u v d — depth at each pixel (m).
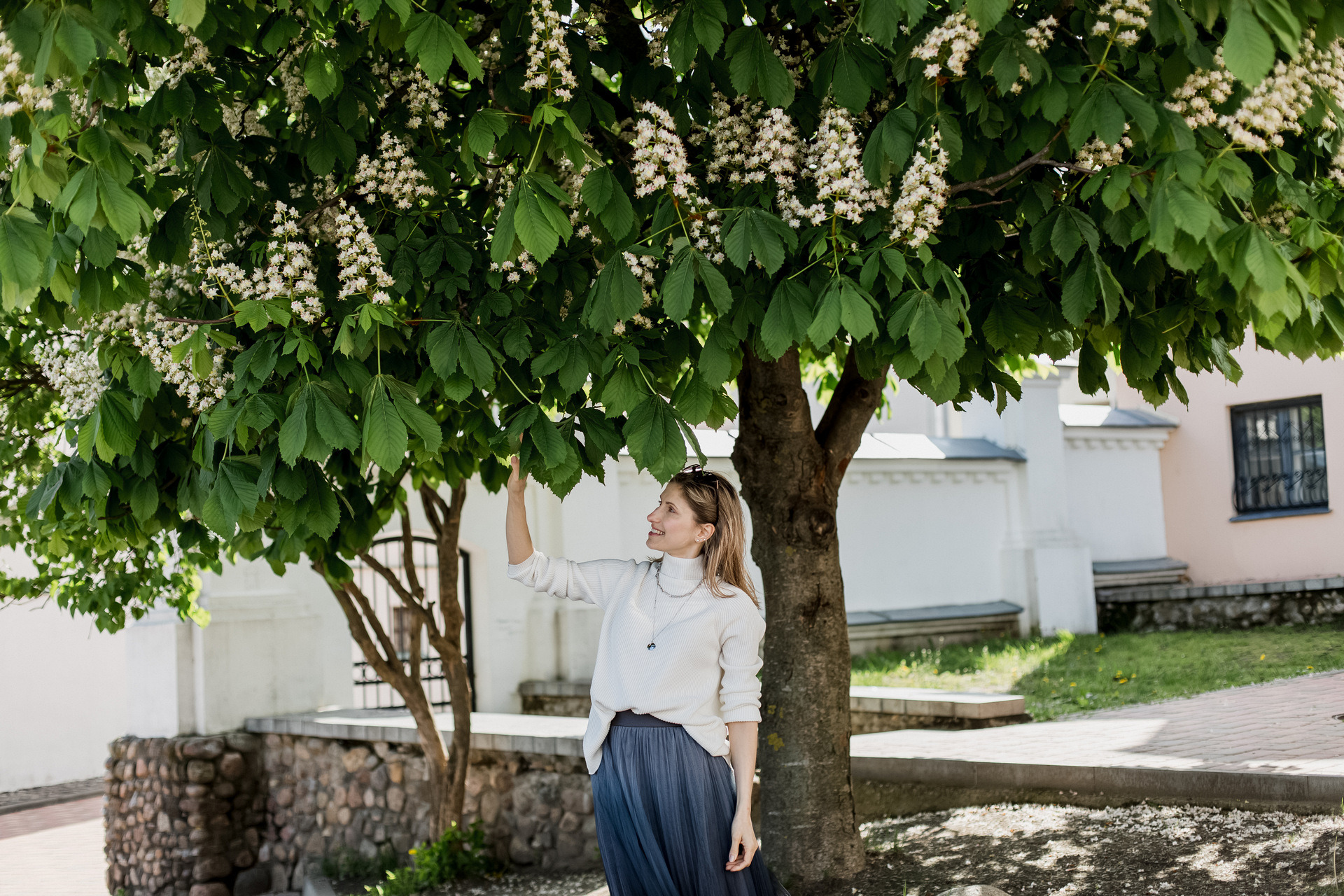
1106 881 4.25
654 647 2.81
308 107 3.38
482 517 10.67
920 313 2.54
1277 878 3.99
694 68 3.39
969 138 2.99
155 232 3.12
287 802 8.86
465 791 7.52
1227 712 7.47
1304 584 12.33
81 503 3.57
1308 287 2.57
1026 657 11.41
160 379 3.09
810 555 4.57
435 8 3.67
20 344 5.12
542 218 2.67
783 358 4.46
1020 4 2.97
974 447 13.89
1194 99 2.64
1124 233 2.78
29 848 10.61
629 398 2.82
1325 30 2.52
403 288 3.19
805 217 2.96
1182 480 15.40
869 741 7.12
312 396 2.70
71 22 2.28
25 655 13.44
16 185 2.40
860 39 2.96
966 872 4.52
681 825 2.74
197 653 9.01
